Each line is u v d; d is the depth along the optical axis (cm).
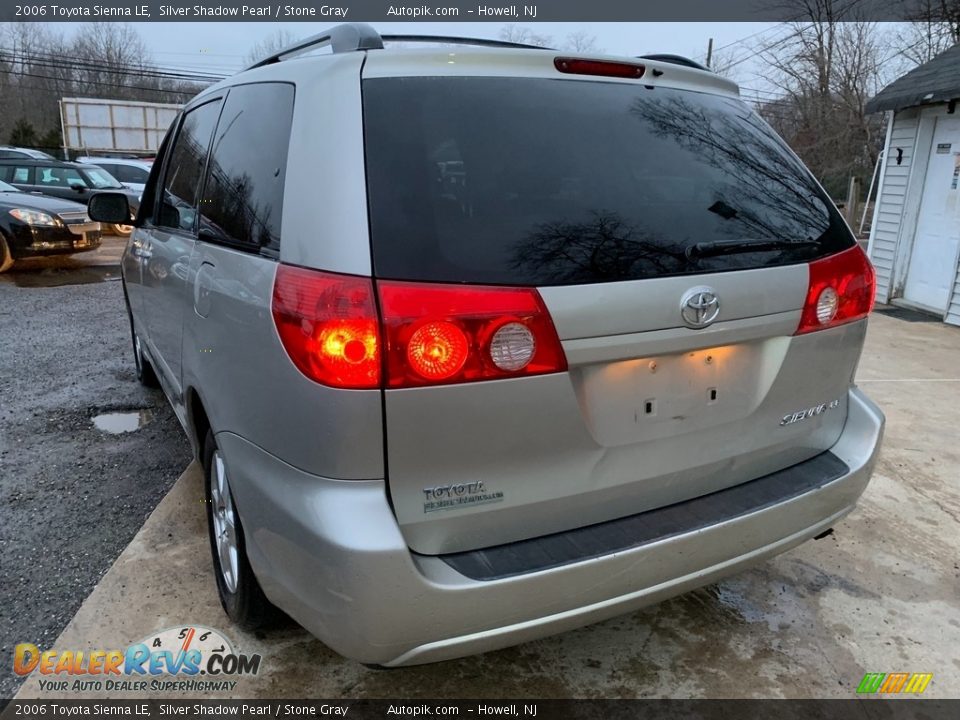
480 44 245
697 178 200
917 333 697
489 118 182
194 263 241
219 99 272
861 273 220
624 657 233
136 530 301
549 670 227
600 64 206
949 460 384
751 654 235
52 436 398
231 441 198
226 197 228
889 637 244
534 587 166
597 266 171
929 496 343
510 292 161
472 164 173
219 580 245
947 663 232
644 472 188
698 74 229
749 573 280
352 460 158
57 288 872
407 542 163
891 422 440
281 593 182
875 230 898
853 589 271
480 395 161
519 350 162
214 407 211
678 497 198
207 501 255
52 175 1341
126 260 418
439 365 156
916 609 259
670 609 258
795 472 219
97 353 570
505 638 170
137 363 476
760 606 260
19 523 305
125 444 389
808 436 223
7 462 364
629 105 204
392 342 154
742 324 190
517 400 164
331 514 159
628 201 184
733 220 196
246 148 222
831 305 211
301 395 162
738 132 223
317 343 157
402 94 177
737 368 199
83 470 356
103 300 797
